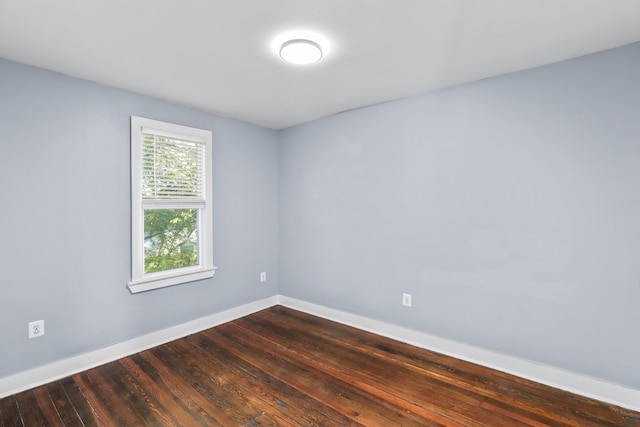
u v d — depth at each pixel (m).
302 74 2.34
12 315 2.10
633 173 1.91
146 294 2.76
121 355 2.59
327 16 1.64
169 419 1.82
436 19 1.67
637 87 1.89
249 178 3.62
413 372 2.35
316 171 3.54
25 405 1.96
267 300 3.85
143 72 2.29
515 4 1.54
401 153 2.87
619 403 1.95
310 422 1.80
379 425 1.78
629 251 1.93
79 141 2.37
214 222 3.27
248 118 3.46
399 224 2.90
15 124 2.09
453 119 2.58
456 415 1.86
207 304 3.22
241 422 1.80
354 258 3.23
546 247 2.20
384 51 2.01
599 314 2.02
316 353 2.65
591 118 2.03
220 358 2.56
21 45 1.90
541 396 2.05
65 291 2.32
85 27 1.72
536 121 2.22
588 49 1.98
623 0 1.50
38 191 2.19
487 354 2.44
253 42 1.90
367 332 3.10
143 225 2.73
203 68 2.23
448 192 2.62
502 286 2.37
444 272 2.65
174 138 2.95
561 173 2.13
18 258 2.12
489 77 2.40
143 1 1.50
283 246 3.93
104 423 1.79
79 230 2.38
